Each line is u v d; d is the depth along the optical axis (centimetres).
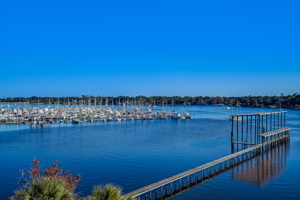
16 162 4900
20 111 15288
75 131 9625
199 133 8825
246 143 5591
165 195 3120
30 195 1047
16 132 9419
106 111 16488
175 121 13650
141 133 8938
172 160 4862
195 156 5191
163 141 7106
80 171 4197
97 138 7800
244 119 14425
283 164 4416
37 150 6006
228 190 3225
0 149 6184
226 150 5791
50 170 1741
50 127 11025
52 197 1059
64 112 15262
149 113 15988
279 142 6256
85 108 17988
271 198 2959
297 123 11656
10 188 3447
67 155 5419
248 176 3762
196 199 2980
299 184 3394
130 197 1185
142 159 4950
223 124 11956
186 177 3703
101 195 1113
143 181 3678
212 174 3897
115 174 4009
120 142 7000
